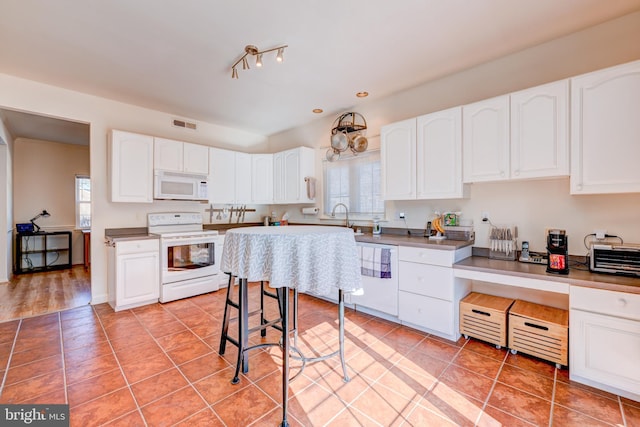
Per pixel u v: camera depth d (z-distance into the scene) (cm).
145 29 214
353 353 228
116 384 188
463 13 199
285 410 152
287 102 364
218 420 156
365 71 283
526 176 222
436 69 281
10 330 269
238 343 200
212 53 248
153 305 338
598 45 216
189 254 369
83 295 376
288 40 229
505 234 257
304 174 434
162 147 369
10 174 470
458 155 261
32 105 300
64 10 192
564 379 192
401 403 170
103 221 349
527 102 222
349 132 384
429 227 309
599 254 200
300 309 329
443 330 251
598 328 177
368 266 299
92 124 339
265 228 206
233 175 443
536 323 213
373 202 369
